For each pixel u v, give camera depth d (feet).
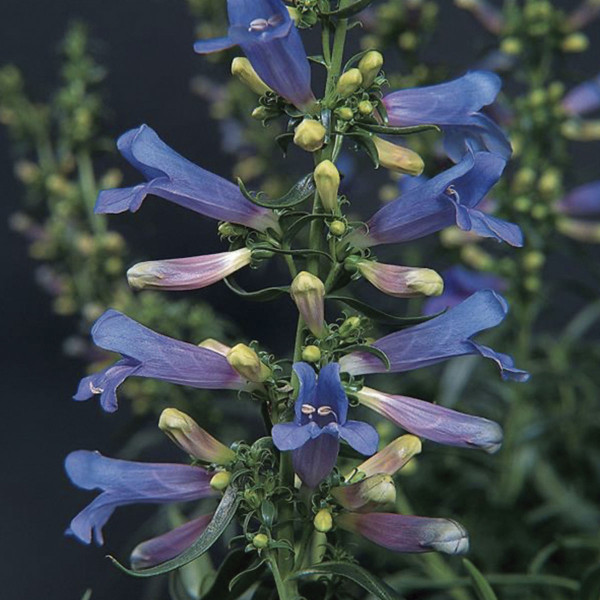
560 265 2.37
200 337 1.87
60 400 2.48
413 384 1.92
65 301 2.00
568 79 1.90
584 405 1.95
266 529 1.37
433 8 1.91
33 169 2.03
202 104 2.46
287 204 1.35
